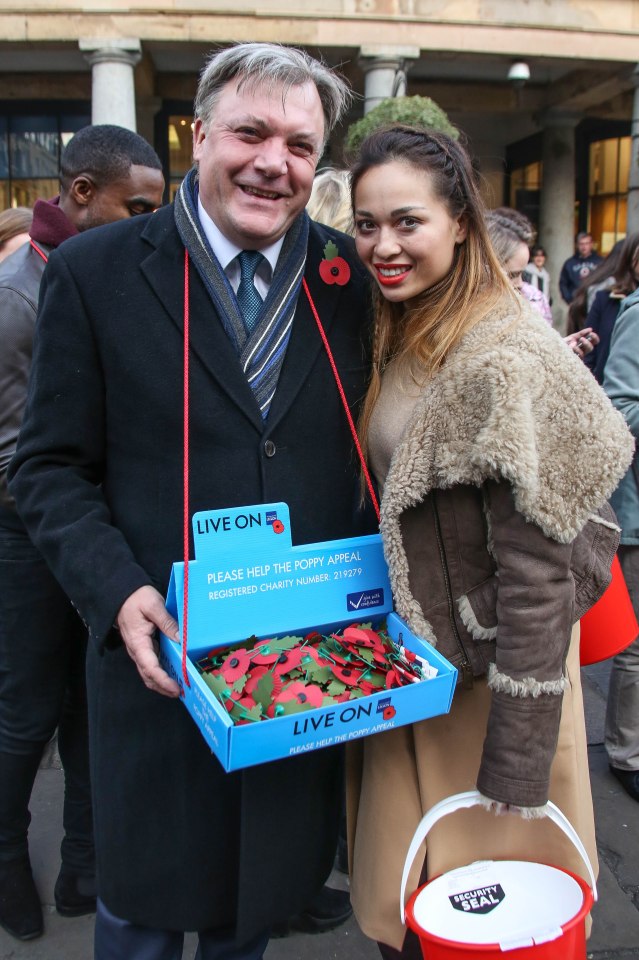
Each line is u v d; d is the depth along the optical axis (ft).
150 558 4.35
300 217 4.59
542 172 35.14
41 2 23.93
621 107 34.47
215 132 4.11
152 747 4.50
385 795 4.71
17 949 6.31
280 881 4.73
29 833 7.61
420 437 4.03
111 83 24.41
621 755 8.21
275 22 24.80
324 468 4.58
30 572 5.96
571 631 4.34
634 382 7.77
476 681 4.47
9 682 6.15
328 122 4.54
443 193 4.10
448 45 25.91
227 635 3.94
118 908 4.70
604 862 7.30
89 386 4.33
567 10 26.53
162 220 4.47
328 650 4.06
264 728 3.38
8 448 5.77
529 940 4.00
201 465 4.30
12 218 8.90
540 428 3.78
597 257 29.04
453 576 4.21
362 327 4.81
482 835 4.66
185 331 4.24
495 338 3.98
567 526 3.81
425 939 4.11
